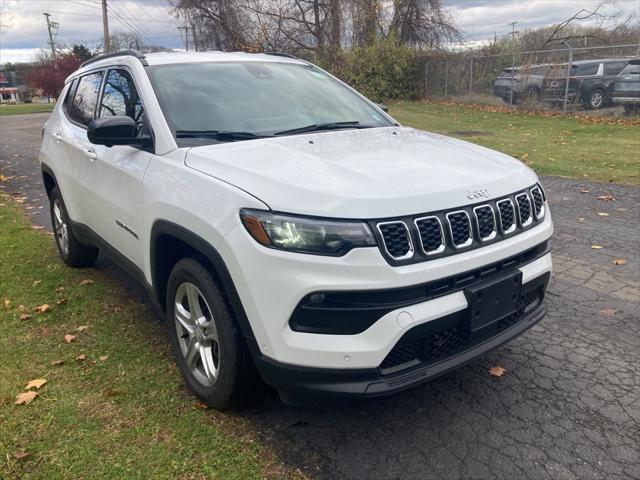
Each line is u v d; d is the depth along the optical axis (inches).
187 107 136.8
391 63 948.0
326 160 112.1
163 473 101.9
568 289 182.5
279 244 95.7
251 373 111.0
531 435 112.0
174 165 121.5
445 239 100.7
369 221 94.3
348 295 94.0
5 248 236.2
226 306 109.0
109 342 151.3
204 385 120.7
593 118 637.9
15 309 173.5
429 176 107.6
